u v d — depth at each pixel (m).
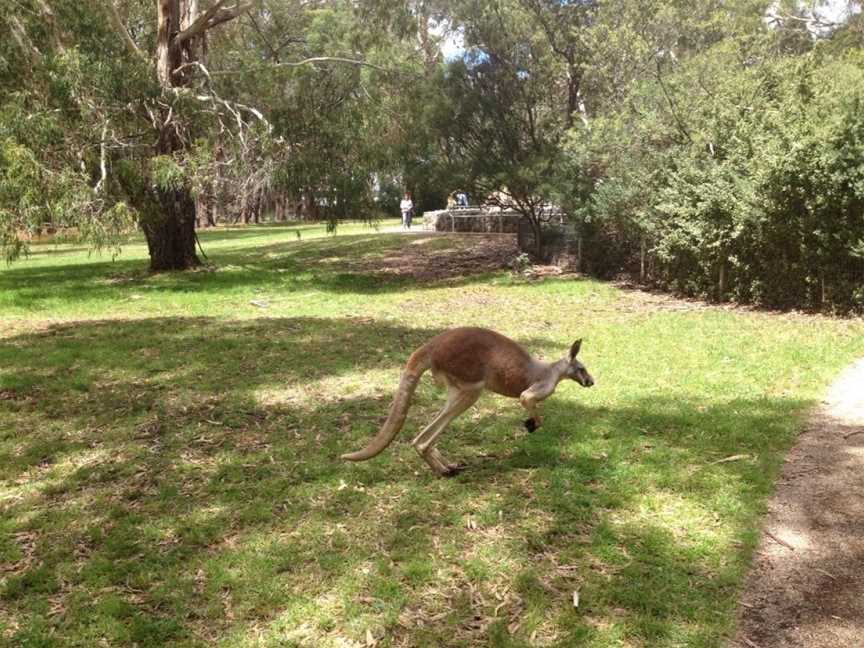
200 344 11.47
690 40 18.69
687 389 8.37
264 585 4.55
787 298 13.60
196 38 21.83
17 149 14.60
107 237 15.95
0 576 4.76
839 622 4.14
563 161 18.17
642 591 4.38
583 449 6.62
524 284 18.00
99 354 10.74
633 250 17.94
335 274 20.67
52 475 6.41
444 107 19.30
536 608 4.25
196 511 5.61
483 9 18.83
